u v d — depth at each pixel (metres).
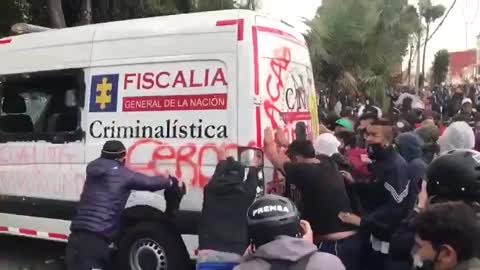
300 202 4.37
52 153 5.98
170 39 5.27
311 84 6.16
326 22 21.42
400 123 8.21
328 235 4.28
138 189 4.85
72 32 5.91
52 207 5.97
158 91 5.30
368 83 21.53
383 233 4.14
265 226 2.37
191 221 5.03
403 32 26.80
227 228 4.17
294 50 5.70
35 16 14.59
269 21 5.25
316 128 6.27
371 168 4.37
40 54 6.11
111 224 4.70
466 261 1.82
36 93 6.19
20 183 6.27
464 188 2.44
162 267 5.23
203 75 5.09
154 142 5.30
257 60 4.96
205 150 5.03
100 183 4.77
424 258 1.91
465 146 3.95
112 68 5.58
